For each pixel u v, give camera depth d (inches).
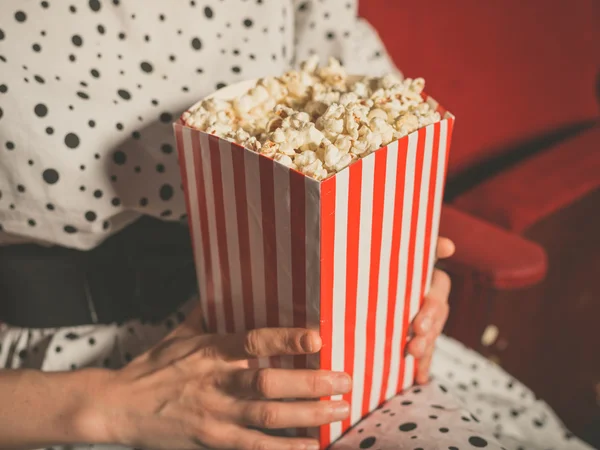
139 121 25.4
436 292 25.8
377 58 37.8
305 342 19.1
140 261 28.0
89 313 28.3
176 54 27.2
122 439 22.6
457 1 50.3
